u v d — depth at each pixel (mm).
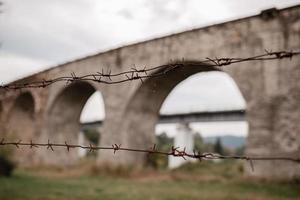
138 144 14336
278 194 8516
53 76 17609
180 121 24219
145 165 14555
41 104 18000
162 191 9203
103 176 13133
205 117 23062
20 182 10070
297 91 10164
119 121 14094
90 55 15859
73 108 18094
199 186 10344
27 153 18125
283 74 10477
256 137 10523
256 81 10883
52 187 9328
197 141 55781
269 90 10617
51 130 17516
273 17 10875
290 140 10008
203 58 12102
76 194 8211
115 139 14094
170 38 13164
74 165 18031
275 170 10055
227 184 10578
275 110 10398
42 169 15523
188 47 12602
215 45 11945
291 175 9789
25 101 19969
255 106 10750
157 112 14828
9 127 19703
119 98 14320
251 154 10500
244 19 11461
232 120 21781
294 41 10422
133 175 13125
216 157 2648
